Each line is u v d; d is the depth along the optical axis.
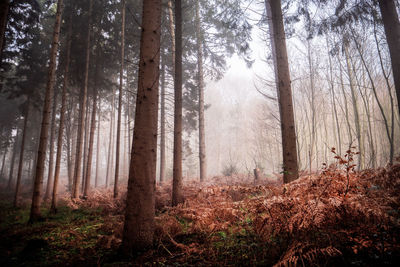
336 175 3.95
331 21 8.32
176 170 7.72
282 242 3.37
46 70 15.47
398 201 3.69
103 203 10.29
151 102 4.43
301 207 3.28
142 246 3.96
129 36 15.03
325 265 2.74
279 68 6.13
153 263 3.44
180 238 4.50
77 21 14.48
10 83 14.76
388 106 14.66
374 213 2.91
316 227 3.12
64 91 11.50
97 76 15.00
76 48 14.36
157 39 4.70
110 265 3.56
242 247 3.68
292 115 5.90
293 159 5.64
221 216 4.50
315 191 3.85
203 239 4.24
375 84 15.22
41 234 5.97
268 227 3.42
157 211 7.56
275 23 6.37
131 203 4.10
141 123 4.32
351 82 13.20
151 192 4.21
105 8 14.84
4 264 3.88
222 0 10.91
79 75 15.06
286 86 6.00
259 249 3.50
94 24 15.20
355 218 3.10
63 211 10.02
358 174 4.93
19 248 4.81
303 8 8.41
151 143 4.33
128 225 4.04
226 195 5.81
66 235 5.69
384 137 14.87
